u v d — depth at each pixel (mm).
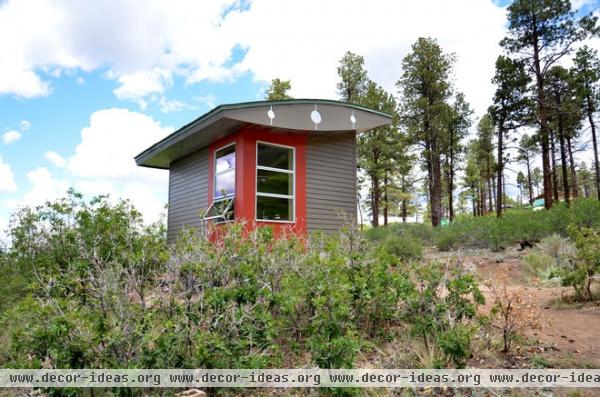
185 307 3127
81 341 2607
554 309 4703
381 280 3689
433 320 3312
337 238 4855
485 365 3123
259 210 7691
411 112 23016
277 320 3279
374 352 3479
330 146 8977
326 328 2996
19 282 5160
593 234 5332
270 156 8070
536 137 20703
